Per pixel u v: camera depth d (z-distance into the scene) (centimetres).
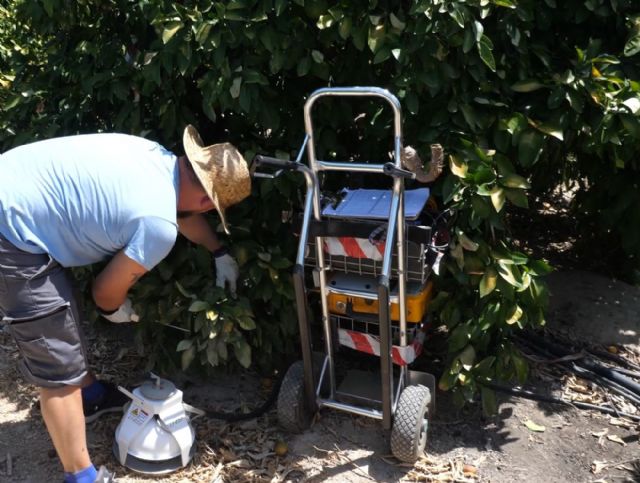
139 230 237
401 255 265
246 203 324
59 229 238
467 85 292
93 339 379
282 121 319
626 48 294
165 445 284
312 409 302
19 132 364
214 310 304
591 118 295
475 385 308
